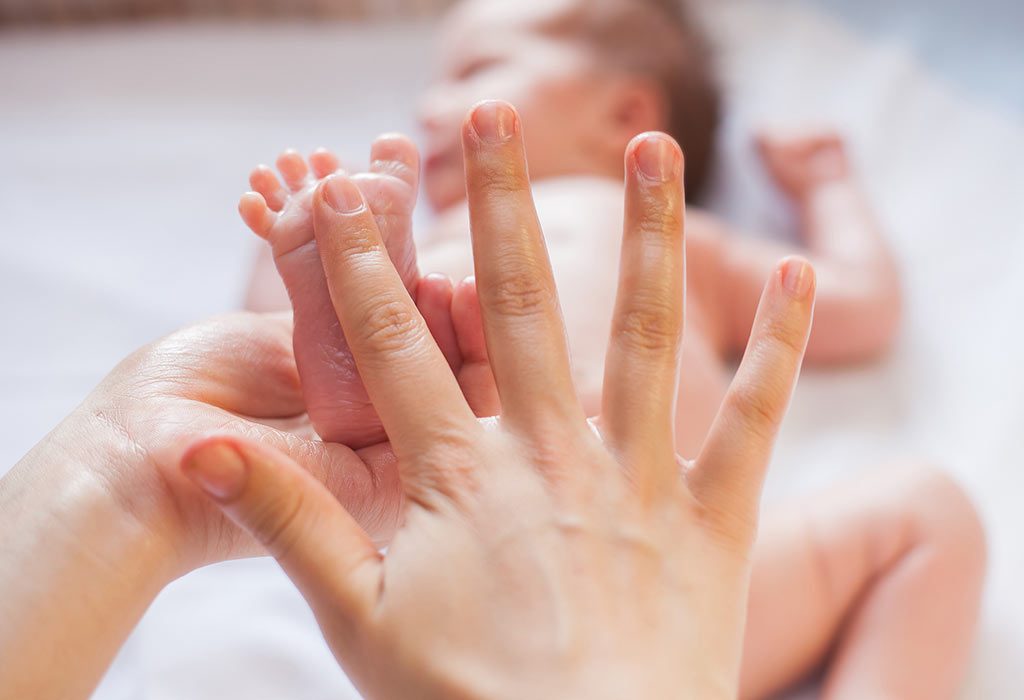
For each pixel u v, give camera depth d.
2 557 0.43
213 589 0.59
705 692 0.42
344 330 0.44
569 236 0.66
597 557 0.42
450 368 0.46
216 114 0.96
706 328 0.72
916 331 0.75
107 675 0.56
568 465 0.43
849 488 0.61
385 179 0.49
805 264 0.45
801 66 1.00
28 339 0.73
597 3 0.90
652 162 0.45
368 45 1.05
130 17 1.13
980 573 0.59
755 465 0.45
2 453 0.65
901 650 0.57
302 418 0.51
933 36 1.00
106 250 0.82
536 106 0.82
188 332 0.50
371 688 0.41
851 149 0.91
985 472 0.65
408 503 0.43
